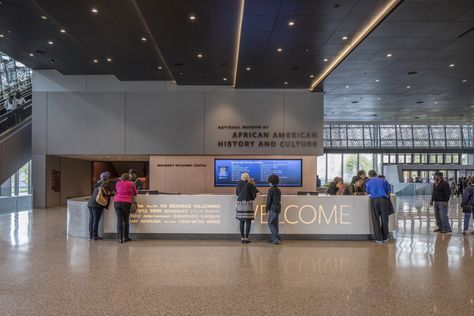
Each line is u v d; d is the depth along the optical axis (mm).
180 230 8250
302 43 10312
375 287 4695
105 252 6762
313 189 15945
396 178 30094
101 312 3816
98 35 10734
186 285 4742
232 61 12523
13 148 15508
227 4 8258
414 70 12578
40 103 15758
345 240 8156
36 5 9133
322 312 3846
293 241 7977
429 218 12195
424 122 26031
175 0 8062
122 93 15812
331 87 15195
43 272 5363
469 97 16969
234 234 8258
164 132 15781
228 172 16125
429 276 5215
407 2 7637
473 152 32906
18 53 13062
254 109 15781
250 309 3912
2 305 4023
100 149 15734
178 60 12375
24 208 14992
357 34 9680
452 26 8844
